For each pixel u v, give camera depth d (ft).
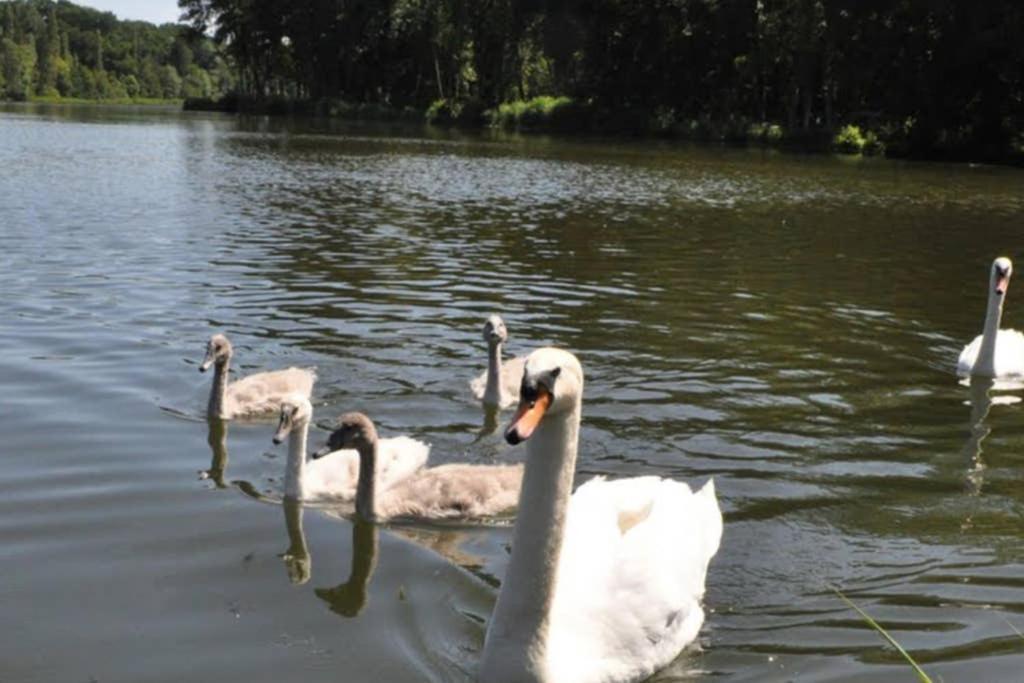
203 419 42.29
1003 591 29.07
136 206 105.40
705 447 39.86
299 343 52.70
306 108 447.01
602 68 350.64
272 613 27.32
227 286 65.46
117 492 34.65
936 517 34.06
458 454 40.06
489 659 23.48
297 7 449.48
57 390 44.32
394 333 55.06
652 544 25.99
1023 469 38.58
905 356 54.54
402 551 31.96
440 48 421.18
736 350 54.03
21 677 23.80
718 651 25.95
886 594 28.89
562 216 108.88
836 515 34.06
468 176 157.58
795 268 80.48
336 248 82.28
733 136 304.50
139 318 56.54
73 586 28.17
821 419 43.62
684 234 97.91
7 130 251.19
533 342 53.98
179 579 28.99
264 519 33.63
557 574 23.22
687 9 326.03
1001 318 65.16
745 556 31.04
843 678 24.62
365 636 26.23
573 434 22.93
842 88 291.99
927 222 114.42
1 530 31.32
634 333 56.70
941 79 246.27
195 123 339.16
